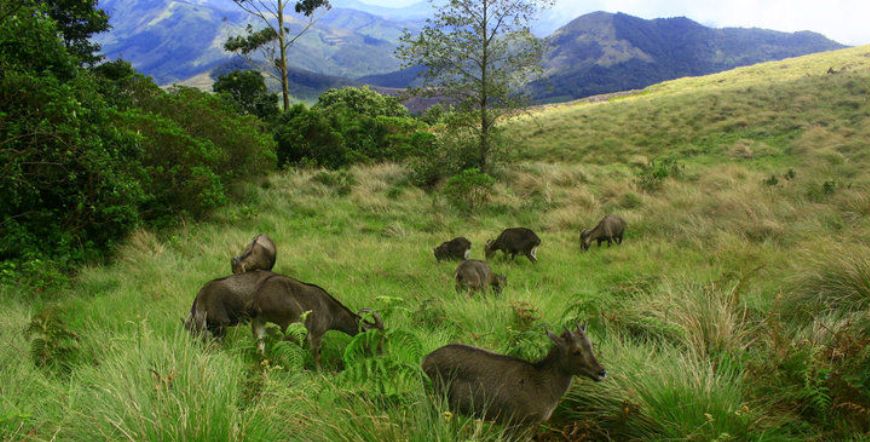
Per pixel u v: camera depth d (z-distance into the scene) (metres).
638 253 12.64
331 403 3.87
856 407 3.88
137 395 3.67
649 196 19.19
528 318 6.16
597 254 13.12
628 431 4.04
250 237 13.73
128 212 11.95
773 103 34.72
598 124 36.84
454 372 4.02
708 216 15.53
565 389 3.84
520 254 12.75
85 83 12.49
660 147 31.41
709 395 3.95
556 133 36.38
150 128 14.98
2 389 4.38
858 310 6.29
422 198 19.88
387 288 9.45
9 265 9.59
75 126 11.16
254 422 3.41
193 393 3.62
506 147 23.73
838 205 14.16
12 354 5.64
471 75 22.73
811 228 12.47
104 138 12.57
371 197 19.25
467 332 6.46
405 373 3.93
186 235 13.58
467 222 17.48
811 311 6.55
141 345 4.99
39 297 8.75
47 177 11.28
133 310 7.74
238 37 33.75
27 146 10.65
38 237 11.00
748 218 14.31
